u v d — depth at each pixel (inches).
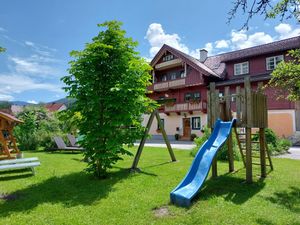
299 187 245.9
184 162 398.6
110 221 172.2
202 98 1056.2
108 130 272.7
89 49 275.4
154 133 1237.1
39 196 229.3
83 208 196.7
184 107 1078.4
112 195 227.6
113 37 285.7
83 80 267.7
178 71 1183.6
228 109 287.0
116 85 272.4
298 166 356.8
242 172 307.6
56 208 197.3
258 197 216.4
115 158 293.1
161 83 1171.9
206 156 245.0
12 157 472.4
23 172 339.9
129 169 340.5
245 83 261.4
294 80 297.0
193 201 208.1
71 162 429.1
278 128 844.0
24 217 179.6
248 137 259.8
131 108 278.8
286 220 169.2
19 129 728.3
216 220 169.9
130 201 211.3
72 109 280.2
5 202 213.3
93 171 301.0
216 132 272.4
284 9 203.2
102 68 284.0
